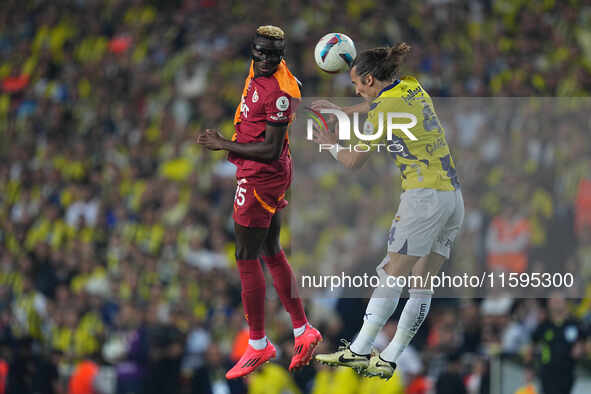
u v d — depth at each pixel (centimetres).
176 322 2892
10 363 2955
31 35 5359
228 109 4156
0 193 4206
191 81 4428
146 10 5059
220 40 4634
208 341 2906
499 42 4147
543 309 2578
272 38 1299
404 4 4447
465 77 3828
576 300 2539
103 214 3759
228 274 3161
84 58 5012
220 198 3631
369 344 1386
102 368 2958
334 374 2588
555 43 4138
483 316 2688
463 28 4300
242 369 1461
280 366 2616
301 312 1465
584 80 3781
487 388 2608
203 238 3438
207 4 4894
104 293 3291
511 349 2631
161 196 3741
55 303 3256
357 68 1373
